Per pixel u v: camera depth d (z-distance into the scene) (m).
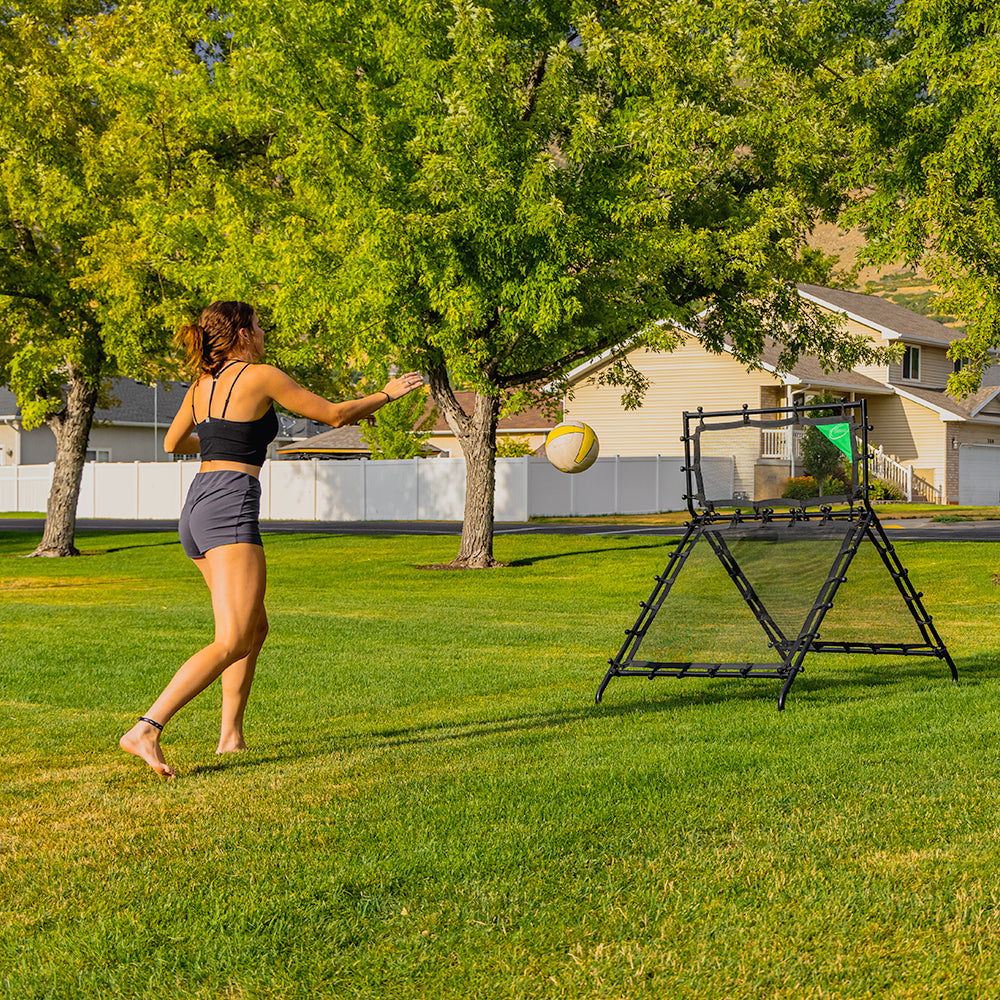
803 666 8.49
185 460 47.69
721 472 7.08
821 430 6.88
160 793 4.54
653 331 18.39
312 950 2.88
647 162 17.39
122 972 2.77
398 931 3.01
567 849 3.67
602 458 35.16
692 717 6.21
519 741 5.55
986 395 40.69
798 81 16.83
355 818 4.07
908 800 4.21
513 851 3.63
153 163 22.66
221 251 20.55
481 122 16.31
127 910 3.16
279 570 22.11
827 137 16.30
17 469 50.31
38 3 24.62
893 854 3.59
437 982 2.70
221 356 4.88
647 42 16.92
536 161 16.22
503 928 3.01
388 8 17.22
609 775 4.66
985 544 20.11
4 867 3.58
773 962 2.78
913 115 15.15
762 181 19.44
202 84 19.88
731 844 3.71
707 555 8.17
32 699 7.22
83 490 46.59
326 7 17.53
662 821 3.97
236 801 4.37
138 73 21.47
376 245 16.83
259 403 4.75
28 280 24.17
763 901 3.18
